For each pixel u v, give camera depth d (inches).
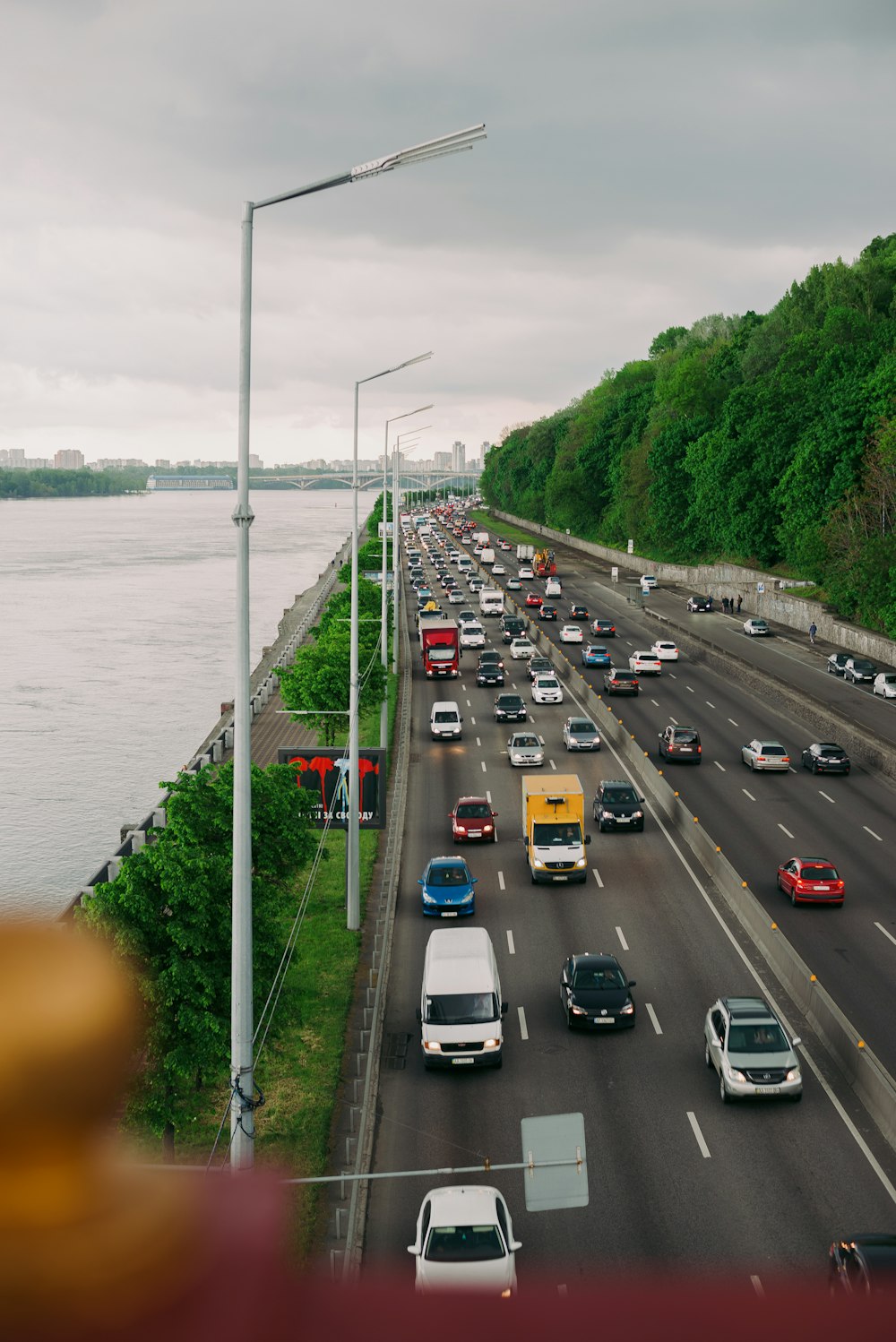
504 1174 1025.5
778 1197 973.2
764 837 2042.3
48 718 3939.5
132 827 2517.2
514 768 2566.4
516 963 1519.4
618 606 5369.1
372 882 1827.0
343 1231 927.7
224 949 1053.2
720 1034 1182.9
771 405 5167.3
